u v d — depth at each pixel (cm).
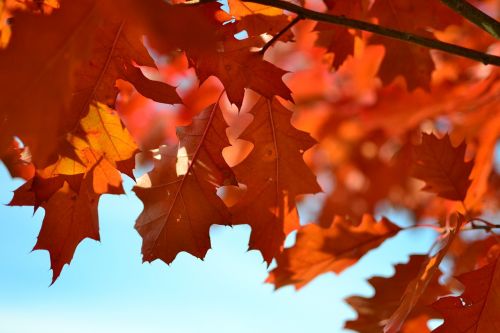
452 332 79
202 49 59
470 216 91
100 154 76
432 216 121
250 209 83
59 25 61
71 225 78
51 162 73
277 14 80
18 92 60
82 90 74
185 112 116
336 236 94
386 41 93
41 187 75
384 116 125
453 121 113
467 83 109
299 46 126
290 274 96
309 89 136
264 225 83
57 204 78
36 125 60
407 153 123
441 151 89
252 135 83
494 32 79
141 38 74
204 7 78
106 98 74
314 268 95
